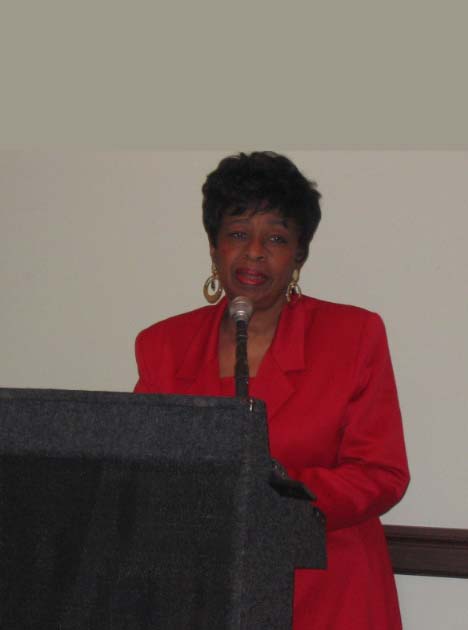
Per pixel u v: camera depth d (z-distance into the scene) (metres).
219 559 1.49
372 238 3.94
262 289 2.72
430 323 3.86
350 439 2.64
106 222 4.20
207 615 1.48
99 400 1.56
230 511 1.49
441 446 3.80
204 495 1.51
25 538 1.58
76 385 4.14
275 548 1.57
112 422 1.56
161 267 4.13
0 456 1.59
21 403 1.59
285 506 1.61
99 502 1.55
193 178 4.15
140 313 4.13
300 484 1.56
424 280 3.88
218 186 2.73
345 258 3.95
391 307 3.89
